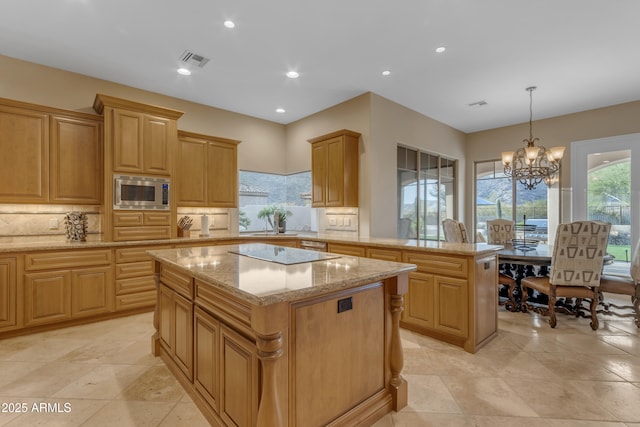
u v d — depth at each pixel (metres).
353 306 1.68
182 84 4.14
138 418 1.79
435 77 3.96
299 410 1.44
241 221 5.34
